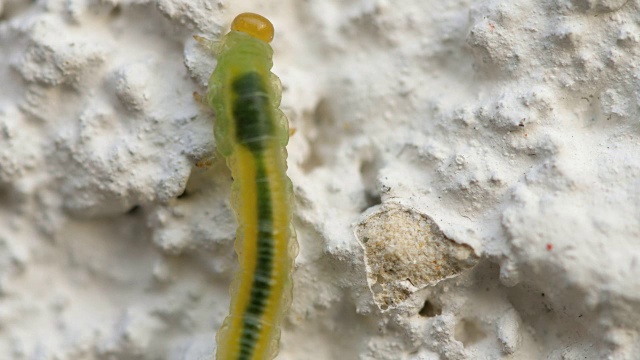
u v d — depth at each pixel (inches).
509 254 1.9
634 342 1.9
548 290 1.9
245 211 1.9
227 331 1.9
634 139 2.0
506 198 2.0
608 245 1.9
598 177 1.9
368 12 2.1
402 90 2.1
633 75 2.0
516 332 2.0
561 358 2.0
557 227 1.9
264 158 1.9
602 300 1.9
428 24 2.1
